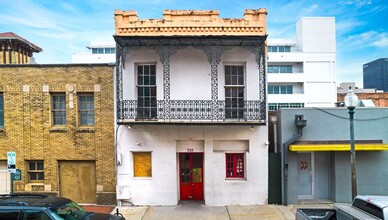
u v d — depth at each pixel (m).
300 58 58.12
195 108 12.95
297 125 13.02
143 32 13.05
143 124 12.76
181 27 12.98
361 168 13.27
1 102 13.83
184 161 13.86
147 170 13.58
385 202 7.27
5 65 13.48
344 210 7.89
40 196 9.08
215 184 13.34
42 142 13.54
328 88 58.38
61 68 13.52
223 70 13.33
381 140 13.27
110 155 13.44
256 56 13.02
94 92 13.46
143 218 11.66
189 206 13.10
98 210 12.64
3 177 13.73
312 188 13.95
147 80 13.52
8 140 13.57
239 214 12.02
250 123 12.53
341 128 13.39
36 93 13.56
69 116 13.54
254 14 13.08
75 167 13.75
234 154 13.62
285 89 58.94
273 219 11.43
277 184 13.50
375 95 43.12
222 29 12.98
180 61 13.26
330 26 59.34
